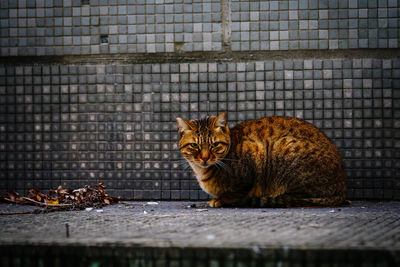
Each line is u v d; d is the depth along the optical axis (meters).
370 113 5.88
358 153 5.89
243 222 3.91
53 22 6.12
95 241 3.14
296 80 5.92
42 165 6.13
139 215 4.48
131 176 6.05
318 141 5.18
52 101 6.12
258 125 5.33
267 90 5.95
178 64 6.00
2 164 6.14
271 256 2.96
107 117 6.07
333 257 2.93
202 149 4.97
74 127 6.11
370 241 3.09
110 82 6.07
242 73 5.96
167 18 6.02
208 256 3.00
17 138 6.15
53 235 3.39
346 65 5.90
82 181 6.09
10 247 3.18
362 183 5.88
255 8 5.95
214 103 5.98
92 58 6.12
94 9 6.08
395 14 5.86
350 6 5.88
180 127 5.23
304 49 5.94
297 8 5.92
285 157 5.12
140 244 3.07
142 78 6.04
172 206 5.39
